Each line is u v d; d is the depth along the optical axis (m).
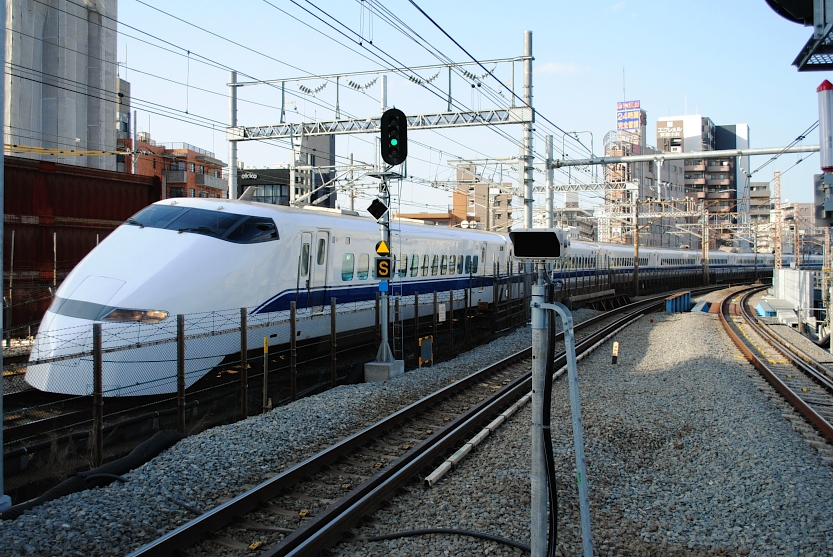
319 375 14.41
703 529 6.29
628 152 65.31
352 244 16.38
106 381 10.07
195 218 12.65
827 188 9.24
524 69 20.89
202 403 10.96
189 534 5.77
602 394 12.42
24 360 13.88
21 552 5.37
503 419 10.24
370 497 6.55
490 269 26.27
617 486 7.45
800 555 5.76
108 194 20.22
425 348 16.11
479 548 5.76
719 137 102.06
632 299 44.56
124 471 7.62
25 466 7.92
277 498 6.95
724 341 21.03
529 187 21.09
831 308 20.91
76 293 10.95
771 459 8.35
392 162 13.08
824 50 7.95
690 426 9.96
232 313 12.08
